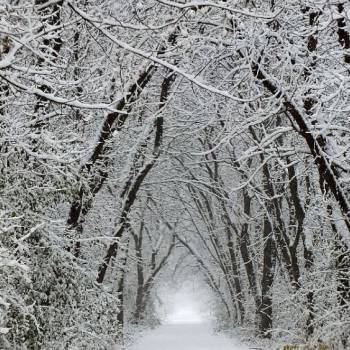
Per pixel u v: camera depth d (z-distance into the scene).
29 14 14.49
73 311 19.64
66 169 18.22
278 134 21.41
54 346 18.58
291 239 38.19
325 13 19.36
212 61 21.09
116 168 34.09
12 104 16.44
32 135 16.42
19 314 16.11
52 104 19.78
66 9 19.97
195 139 48.59
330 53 20.83
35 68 15.17
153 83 32.97
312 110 20.20
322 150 19.95
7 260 11.95
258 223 53.19
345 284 24.62
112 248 28.75
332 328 24.08
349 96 21.09
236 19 19.23
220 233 64.00
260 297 51.00
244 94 26.34
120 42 14.41
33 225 17.45
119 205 32.38
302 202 34.66
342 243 23.33
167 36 19.11
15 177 16.97
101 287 22.06
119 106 21.48
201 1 15.27
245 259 52.50
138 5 16.73
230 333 58.34
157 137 30.98
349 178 19.70
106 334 23.14
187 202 63.09
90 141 22.91
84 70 22.06
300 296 29.41
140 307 71.31
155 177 52.88
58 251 18.52
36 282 18.20
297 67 21.19
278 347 29.03
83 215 23.42
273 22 21.67
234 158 42.22
